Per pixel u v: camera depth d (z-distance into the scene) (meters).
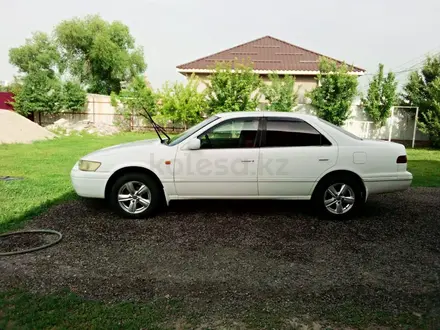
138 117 19.81
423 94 14.85
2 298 2.65
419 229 4.36
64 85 20.36
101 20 34.19
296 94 15.81
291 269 3.23
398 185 4.66
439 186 6.85
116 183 4.59
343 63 15.34
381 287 2.92
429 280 3.06
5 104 21.30
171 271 3.16
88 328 2.29
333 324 2.40
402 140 15.60
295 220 4.66
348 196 4.67
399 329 2.36
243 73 15.38
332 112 14.70
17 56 33.66
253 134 4.60
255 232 4.18
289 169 4.54
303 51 20.48
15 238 3.90
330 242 3.91
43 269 3.16
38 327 2.29
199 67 18.44
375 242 3.92
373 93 14.90
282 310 2.55
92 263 3.30
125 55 34.91
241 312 2.52
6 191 5.80
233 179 4.54
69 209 4.98
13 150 11.33
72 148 11.96
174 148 4.57
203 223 4.49
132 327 2.31
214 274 3.11
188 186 4.56
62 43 33.69
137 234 4.07
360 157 4.57
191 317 2.45
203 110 16.72
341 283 2.98
